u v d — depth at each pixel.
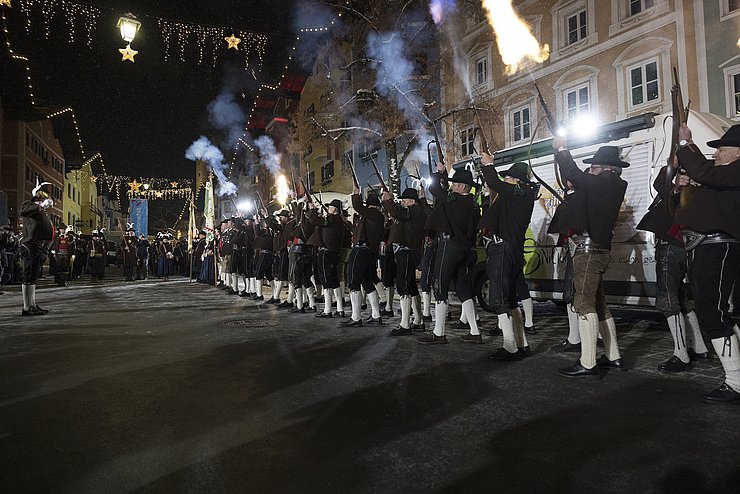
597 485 2.63
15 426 3.54
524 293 7.30
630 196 7.66
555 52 19.34
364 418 3.66
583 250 4.79
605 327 5.08
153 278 26.42
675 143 4.18
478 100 17.72
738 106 14.71
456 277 6.44
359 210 7.93
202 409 3.88
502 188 5.43
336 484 2.66
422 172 21.78
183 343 6.55
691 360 5.37
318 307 10.93
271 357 5.68
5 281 18.22
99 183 70.56
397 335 7.01
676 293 5.06
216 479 2.72
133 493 2.57
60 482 2.70
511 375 4.83
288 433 3.38
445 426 3.49
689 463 2.87
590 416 3.66
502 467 2.85
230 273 15.71
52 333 7.35
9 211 23.70
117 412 3.82
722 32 14.99
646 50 16.72
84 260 24.86
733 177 3.81
